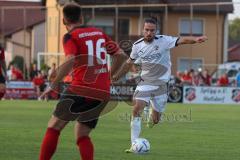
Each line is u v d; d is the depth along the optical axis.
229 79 110.69
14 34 176.00
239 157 29.02
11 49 177.12
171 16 145.00
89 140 21.30
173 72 143.12
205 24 145.88
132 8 139.88
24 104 78.25
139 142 29.62
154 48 31.70
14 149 30.23
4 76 40.25
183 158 28.34
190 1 144.25
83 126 21.20
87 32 20.84
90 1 137.38
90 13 136.88
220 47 145.75
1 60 39.88
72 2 21.59
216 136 39.28
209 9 144.88
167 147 32.62
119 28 140.00
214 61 145.00
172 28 145.25
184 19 145.88
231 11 145.25
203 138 37.81
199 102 95.44
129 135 38.44
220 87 95.50
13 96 97.88
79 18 21.05
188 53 143.75
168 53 32.12
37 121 49.09
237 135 40.12
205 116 60.50
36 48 167.88
